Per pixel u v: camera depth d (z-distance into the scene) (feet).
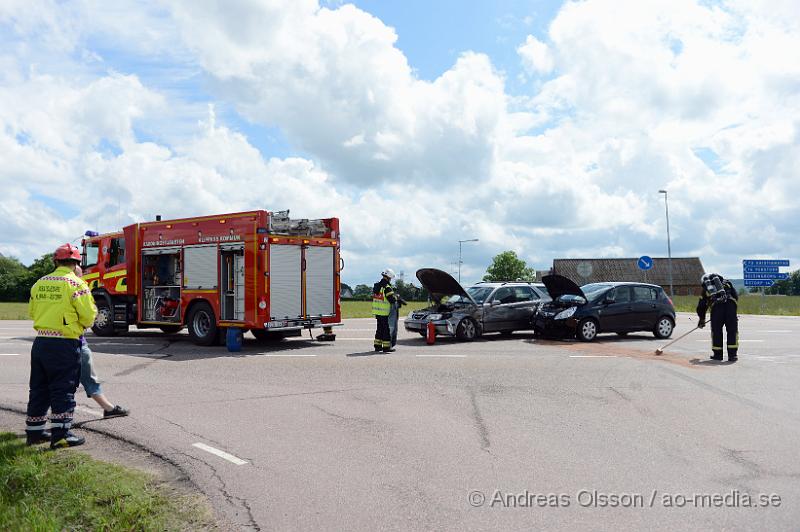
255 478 15.92
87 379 22.03
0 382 30.76
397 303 43.80
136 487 15.07
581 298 48.75
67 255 19.35
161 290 51.03
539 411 23.41
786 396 26.11
